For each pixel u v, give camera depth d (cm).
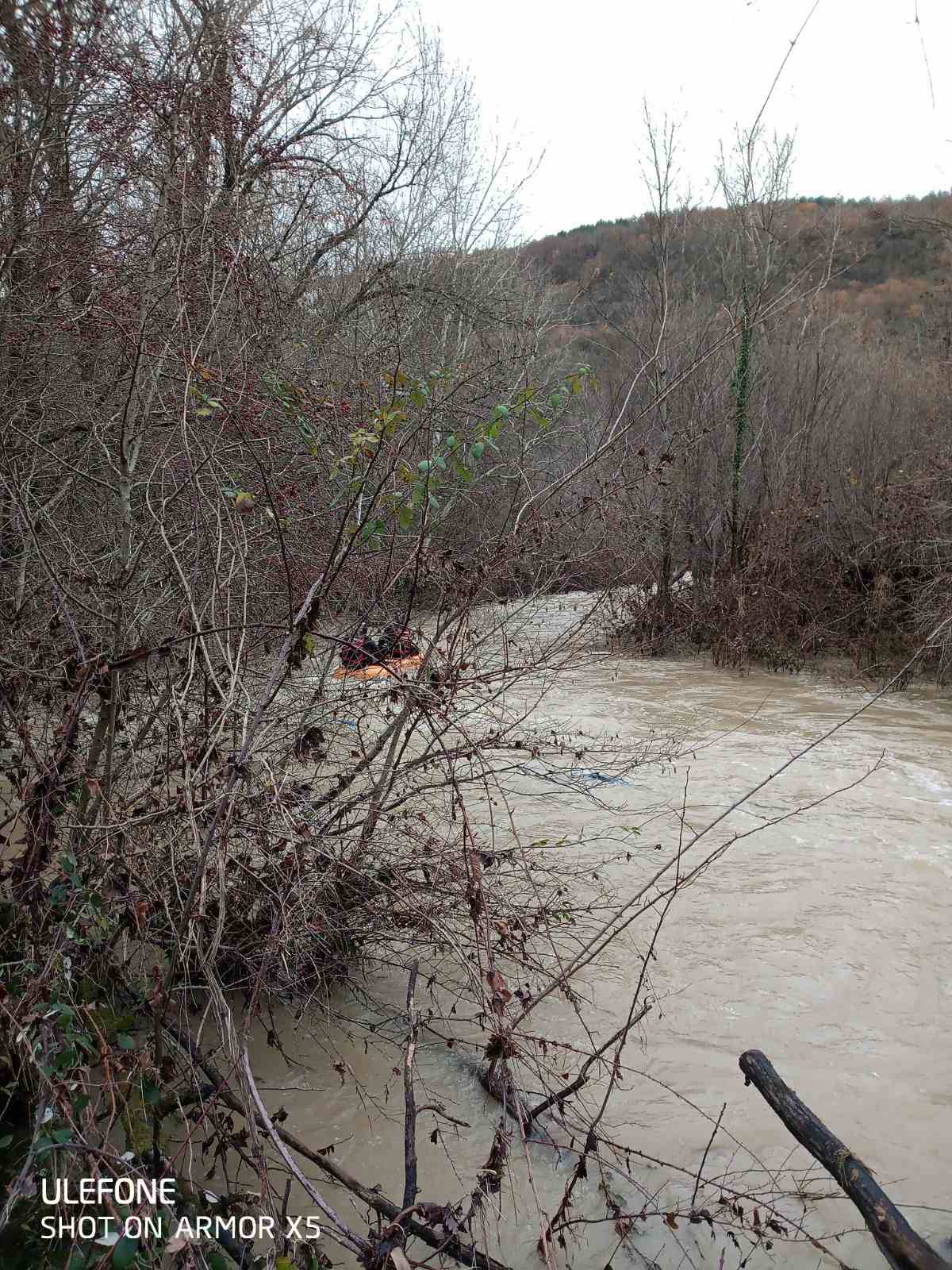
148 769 410
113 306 469
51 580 362
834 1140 260
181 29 655
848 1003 420
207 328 409
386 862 396
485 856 378
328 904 382
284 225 909
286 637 326
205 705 366
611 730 859
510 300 1337
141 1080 282
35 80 603
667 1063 377
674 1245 291
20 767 350
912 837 608
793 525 1290
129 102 603
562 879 513
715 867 554
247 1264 261
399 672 400
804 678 1155
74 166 619
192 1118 299
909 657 1177
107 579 393
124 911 330
